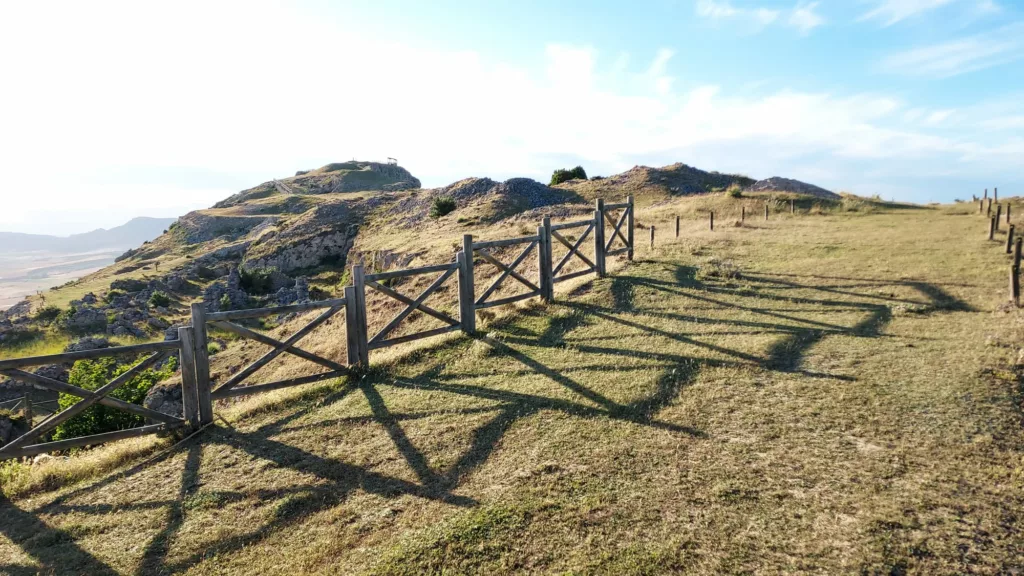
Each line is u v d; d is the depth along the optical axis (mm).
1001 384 6055
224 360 21172
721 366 7430
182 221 102562
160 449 6367
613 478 4801
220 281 55719
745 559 3658
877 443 5062
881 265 13469
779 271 13742
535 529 4160
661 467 4930
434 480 5102
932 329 8336
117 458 6051
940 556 3545
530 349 9086
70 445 5957
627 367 7719
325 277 55062
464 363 8641
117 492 5371
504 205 41688
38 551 4449
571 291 12859
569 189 49125
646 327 9742
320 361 8023
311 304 7945
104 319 45312
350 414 6941
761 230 21641
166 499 5172
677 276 13641
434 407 6922
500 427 6109
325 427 6598
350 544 4230
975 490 4230
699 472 4789
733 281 12820
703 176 51781
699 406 6188
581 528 4125
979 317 8758
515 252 22141
